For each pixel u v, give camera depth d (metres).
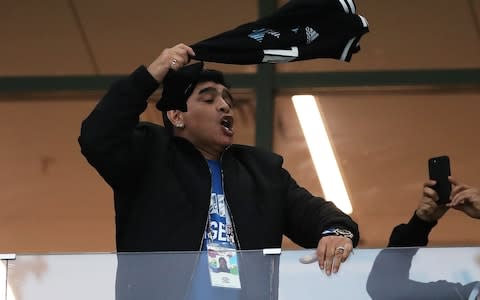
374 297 7.28
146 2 13.16
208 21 13.06
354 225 7.76
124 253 7.39
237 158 8.16
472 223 12.00
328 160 12.40
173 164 7.87
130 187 7.79
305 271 7.34
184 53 7.74
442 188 7.89
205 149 8.13
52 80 12.98
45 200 12.70
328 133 12.51
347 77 12.65
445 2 12.89
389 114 12.55
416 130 12.50
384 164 12.40
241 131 12.45
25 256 7.40
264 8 12.98
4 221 12.63
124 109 7.60
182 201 7.72
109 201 12.67
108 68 13.00
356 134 12.45
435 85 12.62
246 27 8.02
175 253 7.39
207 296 7.32
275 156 8.21
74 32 13.11
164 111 8.13
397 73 12.67
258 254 7.38
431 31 12.82
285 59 8.03
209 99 8.16
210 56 7.89
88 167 12.78
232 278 7.34
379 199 12.29
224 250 7.39
